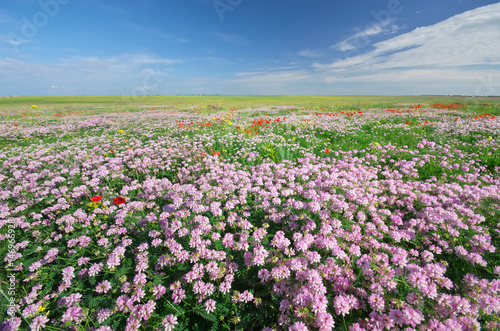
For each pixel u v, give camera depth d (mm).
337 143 10297
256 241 3410
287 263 2873
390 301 2516
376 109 24609
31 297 2912
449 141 9711
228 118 16906
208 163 6855
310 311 2406
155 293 2768
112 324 2596
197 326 2645
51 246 4020
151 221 4117
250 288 3008
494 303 2404
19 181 6148
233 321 2547
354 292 2705
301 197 4766
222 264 3082
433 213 4027
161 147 9375
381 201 4574
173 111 27875
